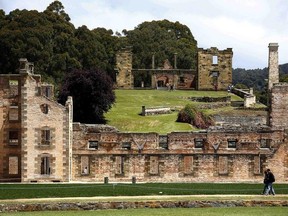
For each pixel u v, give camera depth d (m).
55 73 195.00
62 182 115.94
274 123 124.94
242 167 120.88
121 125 153.25
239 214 81.00
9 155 118.38
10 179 117.81
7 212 83.62
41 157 116.62
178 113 158.50
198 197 89.50
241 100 189.88
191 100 187.12
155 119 157.25
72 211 84.31
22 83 116.81
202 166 120.88
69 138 117.69
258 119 161.50
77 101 152.12
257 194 95.00
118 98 185.75
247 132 121.25
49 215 80.75
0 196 93.69
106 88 154.00
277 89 125.06
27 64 119.00
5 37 194.25
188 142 121.19
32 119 116.69
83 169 122.44
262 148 121.31
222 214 81.06
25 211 84.31
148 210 84.62
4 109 118.56
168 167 120.88
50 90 127.75
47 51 195.62
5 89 118.62
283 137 121.06
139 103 179.38
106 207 85.88
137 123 154.25
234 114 163.62
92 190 99.75
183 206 86.88
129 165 120.88
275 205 87.31
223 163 122.38
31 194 95.56
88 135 120.62
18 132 118.69
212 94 199.00
